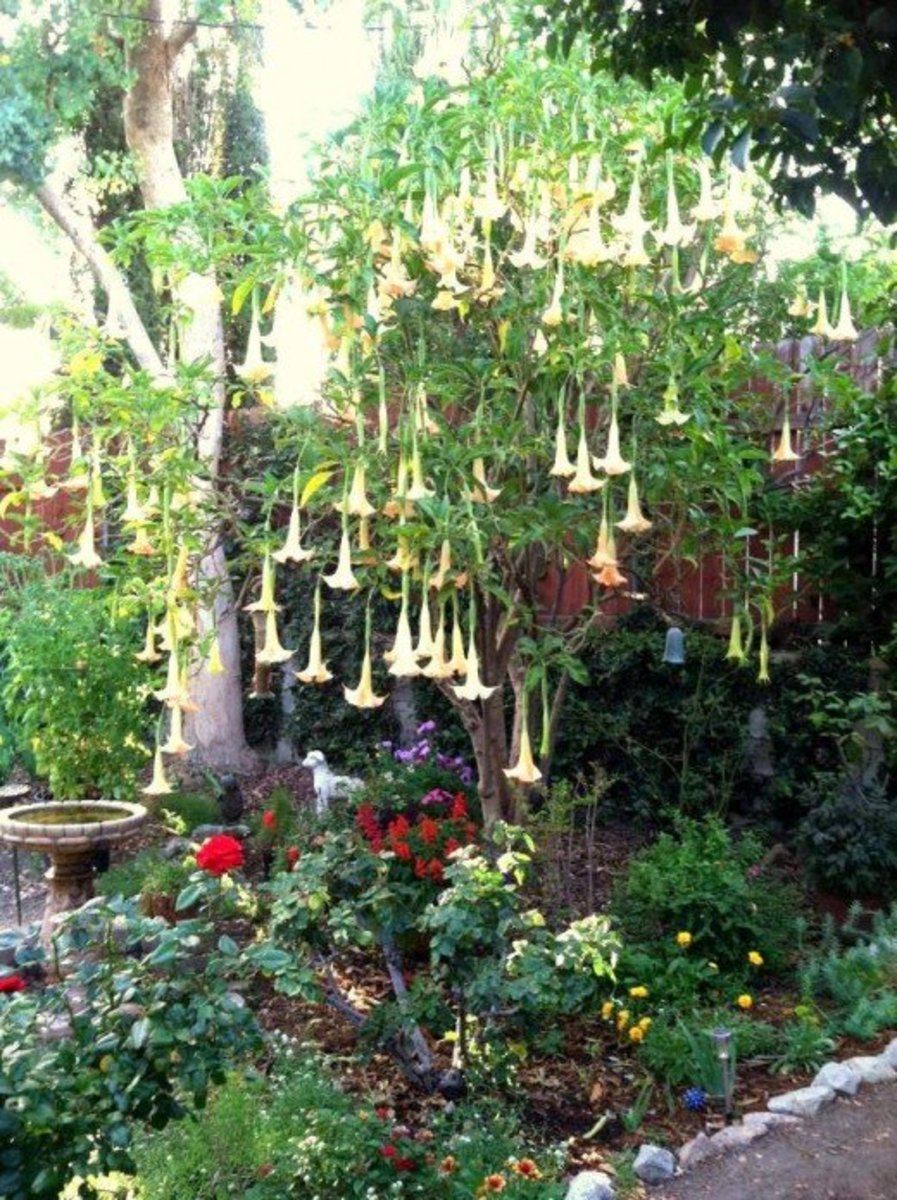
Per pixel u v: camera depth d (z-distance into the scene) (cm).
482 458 409
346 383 390
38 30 814
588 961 384
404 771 640
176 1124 328
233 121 1082
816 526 647
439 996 372
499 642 502
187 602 438
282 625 851
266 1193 298
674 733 682
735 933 461
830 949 472
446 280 367
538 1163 334
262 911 498
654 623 696
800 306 503
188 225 389
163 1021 233
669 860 497
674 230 388
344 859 373
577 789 693
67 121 883
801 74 233
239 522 439
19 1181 216
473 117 385
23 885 674
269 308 383
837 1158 344
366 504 383
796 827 639
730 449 416
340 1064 397
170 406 411
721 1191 329
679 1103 383
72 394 430
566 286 402
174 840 677
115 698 623
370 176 381
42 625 620
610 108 412
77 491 571
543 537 414
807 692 643
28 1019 236
